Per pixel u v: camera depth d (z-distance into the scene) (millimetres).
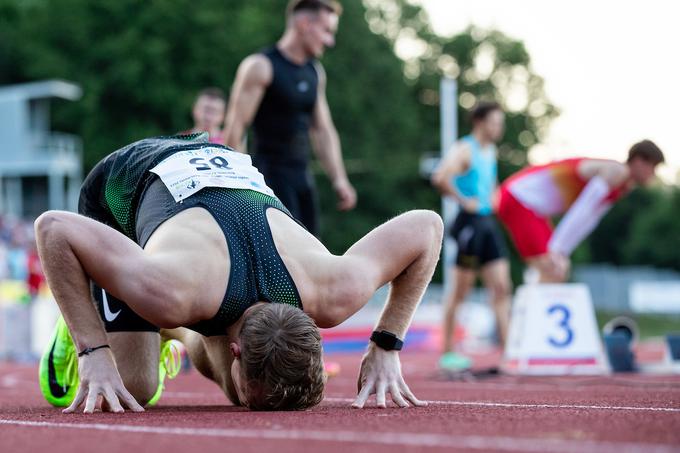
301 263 7113
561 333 16125
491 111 18688
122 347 7992
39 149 62656
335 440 5387
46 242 7055
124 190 8086
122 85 68750
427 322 35312
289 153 13664
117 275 6793
